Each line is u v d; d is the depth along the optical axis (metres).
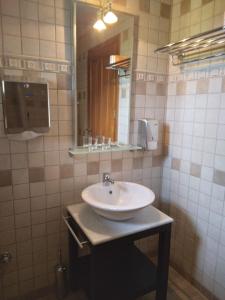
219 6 1.40
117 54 1.61
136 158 1.85
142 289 1.42
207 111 1.54
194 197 1.70
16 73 1.32
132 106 1.75
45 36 1.36
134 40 1.65
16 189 1.45
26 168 1.45
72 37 1.42
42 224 1.57
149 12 1.67
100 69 1.56
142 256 1.71
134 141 1.81
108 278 1.47
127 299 1.36
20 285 1.58
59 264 1.65
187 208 1.77
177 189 1.85
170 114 1.85
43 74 1.39
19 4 1.28
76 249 1.61
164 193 2.00
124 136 1.76
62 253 1.68
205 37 1.33
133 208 1.23
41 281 1.65
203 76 1.55
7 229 1.47
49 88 1.42
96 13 1.46
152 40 1.73
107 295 1.34
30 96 1.34
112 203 1.60
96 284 1.26
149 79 1.77
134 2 1.60
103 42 1.53
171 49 1.55
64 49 1.43
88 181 1.67
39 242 1.59
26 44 1.32
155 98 1.83
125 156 1.80
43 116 1.39
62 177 1.57
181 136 1.77
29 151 1.44
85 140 1.59
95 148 1.63
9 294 1.56
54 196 1.57
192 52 1.60
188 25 1.62
